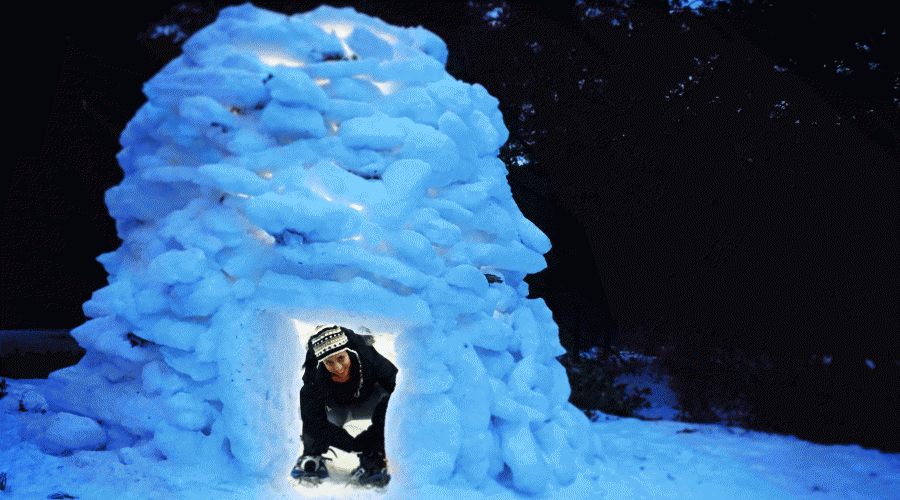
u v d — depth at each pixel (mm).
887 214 4230
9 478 2570
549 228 5305
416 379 2826
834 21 4203
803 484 3434
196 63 3090
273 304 2723
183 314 2748
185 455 2738
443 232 2889
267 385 2791
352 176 2797
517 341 3256
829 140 4367
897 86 4145
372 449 3178
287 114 2807
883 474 3602
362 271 2783
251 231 2818
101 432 2932
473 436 2852
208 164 2803
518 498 2836
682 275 4949
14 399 3564
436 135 2914
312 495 2898
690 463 3748
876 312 4273
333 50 3088
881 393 4250
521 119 5223
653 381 5129
